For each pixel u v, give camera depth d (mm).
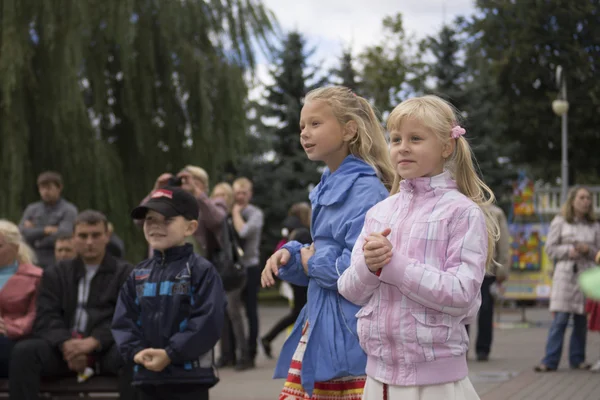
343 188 3525
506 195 28250
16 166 15164
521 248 18609
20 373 5441
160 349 4324
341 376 3447
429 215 2846
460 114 3191
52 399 5613
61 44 15461
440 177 2902
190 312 4402
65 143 15484
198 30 17594
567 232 9000
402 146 2883
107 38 15922
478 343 9930
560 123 33656
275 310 22812
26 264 6133
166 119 17406
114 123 17391
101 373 5625
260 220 9805
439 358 2766
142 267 4582
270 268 3639
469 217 2789
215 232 8234
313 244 3666
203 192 8195
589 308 8867
